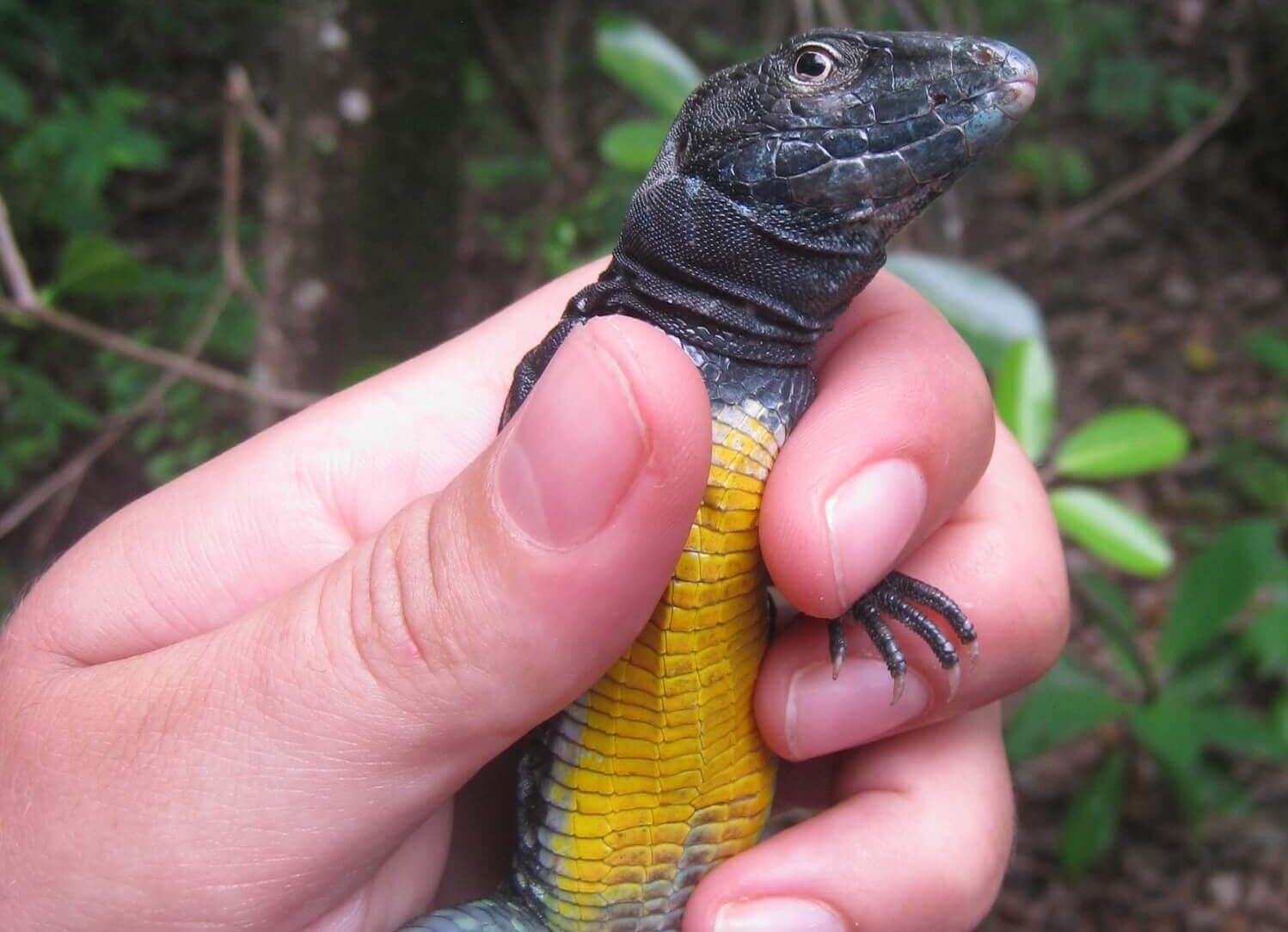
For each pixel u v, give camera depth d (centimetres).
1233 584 26
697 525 13
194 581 15
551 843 14
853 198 13
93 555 15
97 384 43
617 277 14
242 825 12
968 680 15
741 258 14
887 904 15
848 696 15
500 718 12
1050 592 15
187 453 39
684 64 21
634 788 14
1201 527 41
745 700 14
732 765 14
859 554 13
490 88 45
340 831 12
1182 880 30
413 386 17
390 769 12
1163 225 55
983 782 16
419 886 16
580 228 38
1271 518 41
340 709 12
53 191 44
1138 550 18
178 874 12
